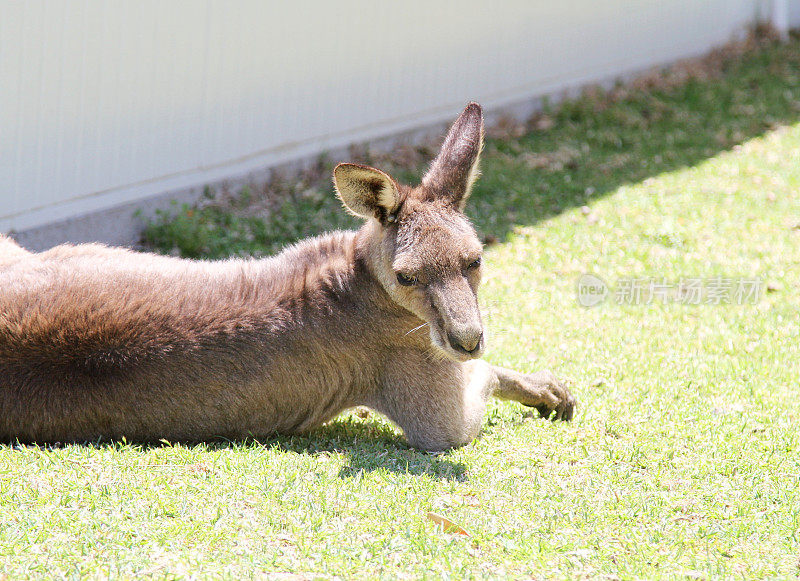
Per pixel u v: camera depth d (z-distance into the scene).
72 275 7.11
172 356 6.96
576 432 7.48
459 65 15.00
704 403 8.05
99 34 10.92
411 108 14.59
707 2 18.58
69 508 5.94
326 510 6.03
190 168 12.22
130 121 11.47
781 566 5.59
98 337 6.86
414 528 5.87
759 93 16.95
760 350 9.19
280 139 13.09
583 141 15.14
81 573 5.25
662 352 9.25
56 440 6.98
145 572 5.30
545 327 9.86
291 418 7.39
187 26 11.70
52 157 10.85
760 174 13.82
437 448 7.23
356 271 7.27
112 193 11.50
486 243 11.85
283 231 12.03
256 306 7.17
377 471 6.63
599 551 5.69
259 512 6.00
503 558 5.60
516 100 15.88
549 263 11.42
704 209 12.74
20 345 6.80
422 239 6.75
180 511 5.95
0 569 5.29
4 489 6.11
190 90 11.95
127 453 6.75
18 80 10.38
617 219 12.50
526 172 13.90
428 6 14.30
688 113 16.14
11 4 10.12
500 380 7.88
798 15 20.50
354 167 6.71
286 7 12.65
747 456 7.03
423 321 7.18
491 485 6.52
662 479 6.69
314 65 13.20
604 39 16.91
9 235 10.62
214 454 6.82
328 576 5.33
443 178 7.08
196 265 7.54
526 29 15.69
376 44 13.84
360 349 7.27
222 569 5.37
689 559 5.65
